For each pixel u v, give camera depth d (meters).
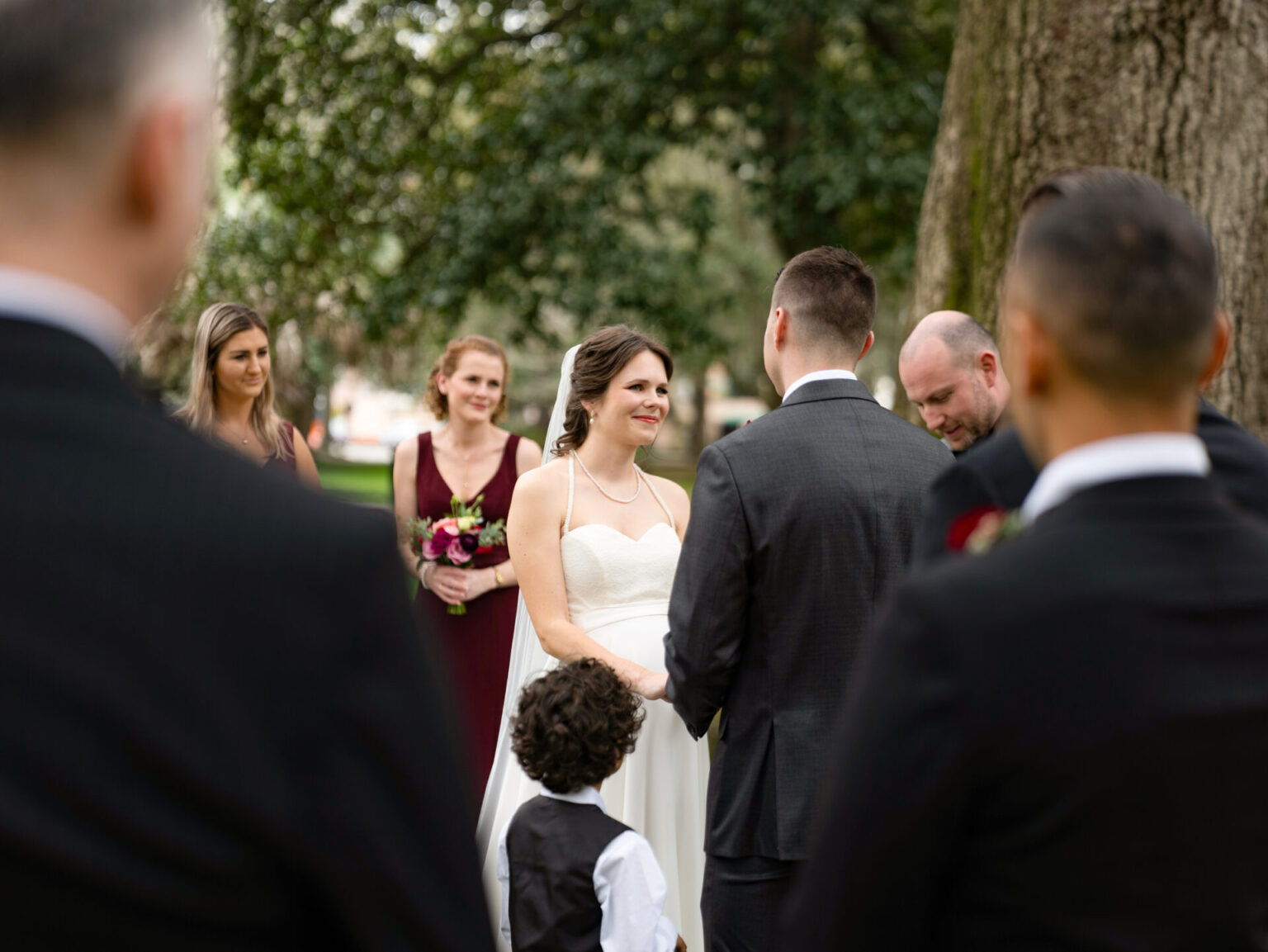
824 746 2.06
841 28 10.94
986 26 4.50
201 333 3.57
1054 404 1.00
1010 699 0.89
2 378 0.71
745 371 20.97
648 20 10.47
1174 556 0.92
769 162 11.23
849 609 2.07
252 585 0.70
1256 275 3.85
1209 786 0.87
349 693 0.71
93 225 0.74
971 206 4.62
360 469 17.42
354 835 0.70
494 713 3.89
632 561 2.96
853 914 0.95
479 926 0.76
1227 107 3.85
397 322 11.06
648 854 2.13
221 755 0.68
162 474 0.72
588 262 10.48
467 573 3.89
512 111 11.62
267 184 10.72
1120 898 0.88
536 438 19.88
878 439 2.16
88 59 0.71
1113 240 0.94
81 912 0.65
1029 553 0.94
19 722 0.65
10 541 0.67
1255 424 3.87
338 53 10.47
